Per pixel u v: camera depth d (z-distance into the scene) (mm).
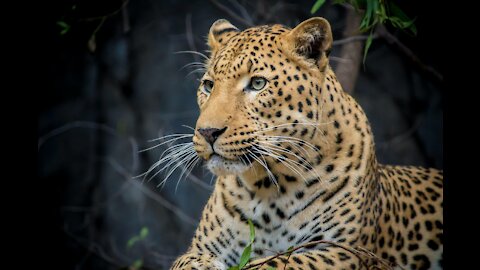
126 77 15789
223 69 7117
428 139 14781
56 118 15703
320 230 7383
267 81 7016
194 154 7391
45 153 15641
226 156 6961
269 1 14273
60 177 15570
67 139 15734
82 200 15492
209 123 6906
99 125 15703
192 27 15609
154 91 15695
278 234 7457
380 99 14953
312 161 7297
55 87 15680
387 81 15008
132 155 15359
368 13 7570
